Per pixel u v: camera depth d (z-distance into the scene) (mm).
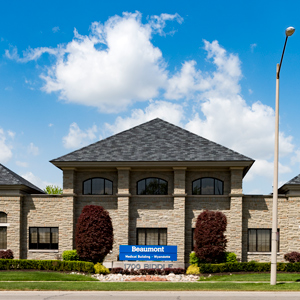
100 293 20266
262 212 35062
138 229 35562
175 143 37469
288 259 33250
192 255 33406
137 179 35969
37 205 36125
